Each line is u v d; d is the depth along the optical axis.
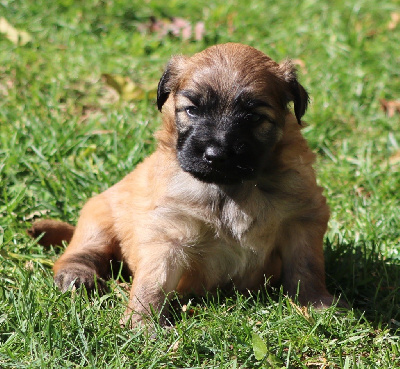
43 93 10.05
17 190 7.93
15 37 11.17
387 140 9.70
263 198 6.11
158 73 10.77
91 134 9.08
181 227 6.10
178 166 6.16
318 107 10.05
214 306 6.06
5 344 5.23
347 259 6.98
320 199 6.33
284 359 5.34
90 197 7.97
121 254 6.78
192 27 12.05
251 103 5.81
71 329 5.45
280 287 6.15
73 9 12.16
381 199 8.27
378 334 5.77
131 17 12.34
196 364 5.26
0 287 6.09
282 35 11.91
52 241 7.27
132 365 5.18
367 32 12.30
